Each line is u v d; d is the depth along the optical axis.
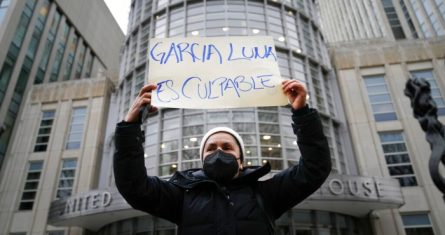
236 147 2.67
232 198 2.22
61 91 26.69
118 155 2.28
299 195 2.37
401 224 17.45
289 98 2.62
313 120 2.41
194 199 2.28
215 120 17.72
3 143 27.25
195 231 2.10
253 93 2.87
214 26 21.52
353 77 22.89
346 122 21.69
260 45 3.11
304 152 2.39
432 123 4.18
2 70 29.52
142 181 2.27
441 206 17.64
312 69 22.64
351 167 20.08
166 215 2.39
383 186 15.08
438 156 3.98
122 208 14.45
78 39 43.84
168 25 22.89
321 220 15.85
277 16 23.20
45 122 25.48
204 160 2.52
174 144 17.67
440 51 22.95
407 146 19.98
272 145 17.30
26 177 23.09
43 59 35.81
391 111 21.34
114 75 28.86
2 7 32.88
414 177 18.97
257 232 2.08
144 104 2.42
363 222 17.72
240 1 22.77
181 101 2.83
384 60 23.17
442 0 34.16
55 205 16.75
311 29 24.98
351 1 62.00
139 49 24.48
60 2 40.47
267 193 2.42
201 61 3.03
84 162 22.81
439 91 21.81
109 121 25.00
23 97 31.27
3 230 20.95
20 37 32.75
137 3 28.58
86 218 16.19
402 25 42.25
